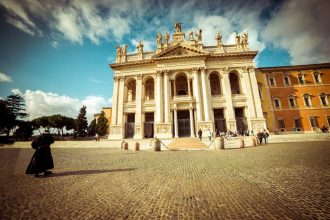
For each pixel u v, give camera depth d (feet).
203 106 110.42
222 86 116.06
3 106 135.85
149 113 123.24
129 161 35.91
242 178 20.26
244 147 63.21
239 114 118.93
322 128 108.17
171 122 108.99
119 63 124.77
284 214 11.36
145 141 93.91
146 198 14.99
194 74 114.83
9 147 85.20
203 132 104.47
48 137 24.67
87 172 25.45
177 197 15.07
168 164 31.63
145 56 129.08
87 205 13.67
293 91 120.78
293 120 116.26
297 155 35.14
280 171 22.70
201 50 115.44
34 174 24.66
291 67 123.44
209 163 31.42
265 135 72.38
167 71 117.19
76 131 218.59
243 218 11.09
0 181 20.81
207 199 14.43
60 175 23.73
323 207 12.08
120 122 117.39
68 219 11.42
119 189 17.48
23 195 15.98
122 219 11.35
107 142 86.38
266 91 121.29
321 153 35.73
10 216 11.79
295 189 15.84
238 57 118.01
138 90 121.39
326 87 120.57
